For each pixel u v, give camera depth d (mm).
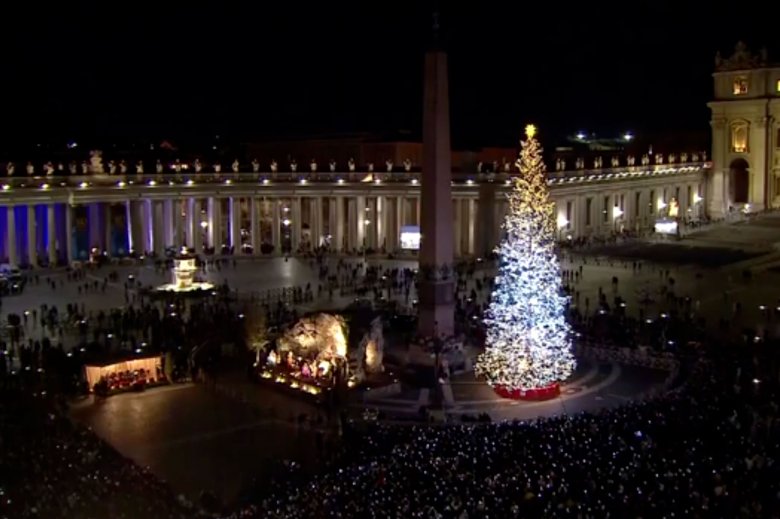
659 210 140500
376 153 126625
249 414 49719
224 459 42469
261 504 33906
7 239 100375
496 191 109500
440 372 56312
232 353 63156
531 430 38500
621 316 69875
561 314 54062
